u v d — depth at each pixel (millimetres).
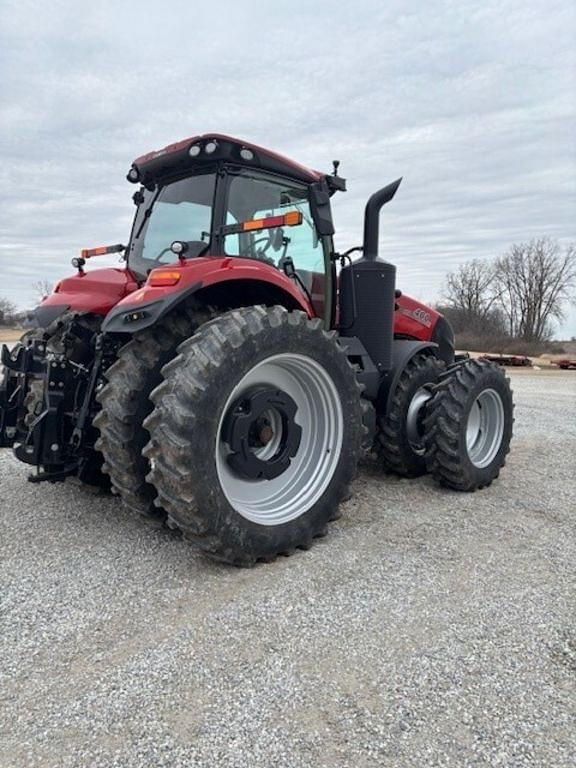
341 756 1591
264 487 3100
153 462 2537
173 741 1635
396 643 2127
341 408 3201
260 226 3027
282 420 3088
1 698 1804
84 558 2824
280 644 2107
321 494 3109
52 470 3035
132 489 2809
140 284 3482
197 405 2520
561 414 8211
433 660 2025
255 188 3465
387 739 1654
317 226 3777
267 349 2801
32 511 3482
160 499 2613
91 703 1783
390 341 4023
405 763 1569
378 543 3092
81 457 3084
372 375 3902
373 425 3840
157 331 2893
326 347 3104
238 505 2861
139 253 3691
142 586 2543
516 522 3447
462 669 1978
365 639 2148
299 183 3770
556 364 21062
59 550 2918
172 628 2205
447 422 3922
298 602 2412
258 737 1654
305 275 3840
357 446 3283
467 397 3949
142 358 2812
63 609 2336
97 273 3748
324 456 3209
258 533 2756
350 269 4016
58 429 2891
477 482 4078
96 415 2871
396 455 4195
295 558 2891
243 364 2691
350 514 3561
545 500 3916
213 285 3074
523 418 7770
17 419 3281
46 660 1997
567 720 1740
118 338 3080
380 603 2416
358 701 1812
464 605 2412
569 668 1994
